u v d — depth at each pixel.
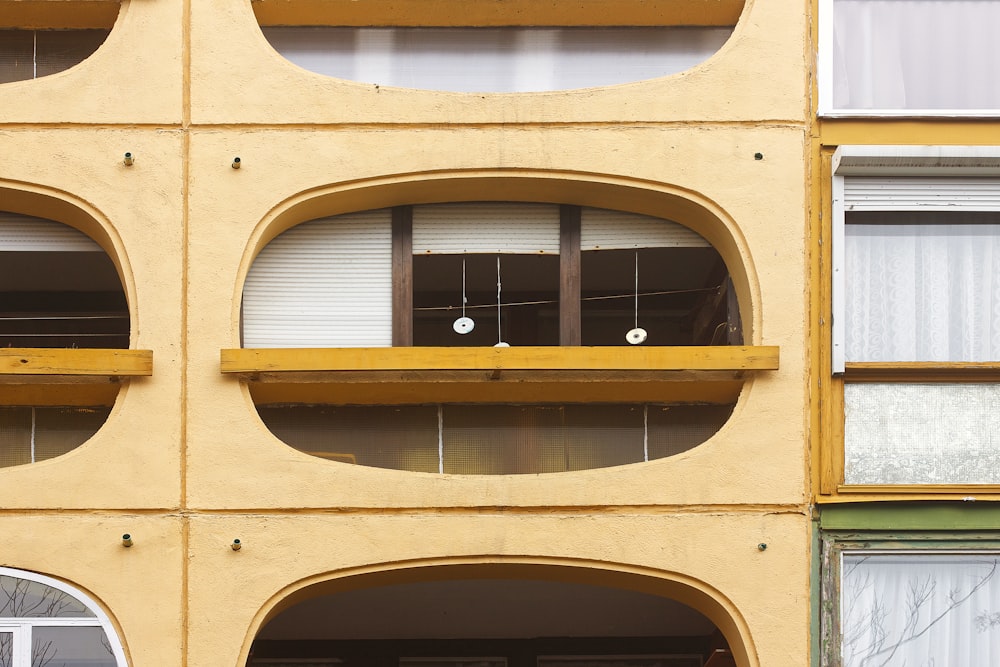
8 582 9.34
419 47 10.95
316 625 12.65
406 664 12.99
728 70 10.30
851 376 9.84
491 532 9.52
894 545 9.57
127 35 10.28
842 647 9.44
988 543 9.56
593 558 9.50
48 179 10.02
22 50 10.98
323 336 10.48
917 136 10.17
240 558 9.44
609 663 12.99
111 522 9.44
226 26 10.34
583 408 10.34
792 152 10.15
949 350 10.01
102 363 9.50
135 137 10.11
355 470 9.59
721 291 11.02
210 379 9.70
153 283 9.85
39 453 10.15
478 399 10.24
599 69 10.93
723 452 9.66
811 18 10.40
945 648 9.48
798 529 9.55
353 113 10.22
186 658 9.28
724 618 9.59
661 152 10.18
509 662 12.96
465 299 11.38
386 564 9.52
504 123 10.21
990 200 10.07
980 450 9.75
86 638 9.31
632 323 12.29
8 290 12.62
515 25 10.94
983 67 10.53
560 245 10.68
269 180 10.09
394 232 10.65
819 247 10.00
